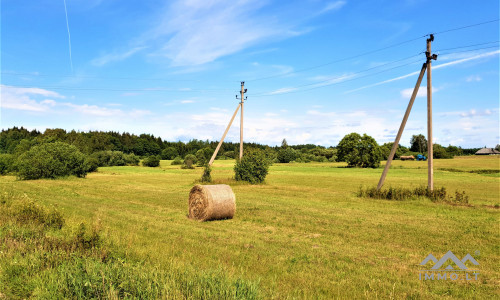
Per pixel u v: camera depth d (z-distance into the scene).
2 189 25.20
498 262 8.29
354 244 10.04
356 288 6.50
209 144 153.88
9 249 7.27
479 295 6.26
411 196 21.50
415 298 6.02
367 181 42.03
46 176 40.06
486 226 12.80
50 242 7.88
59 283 5.54
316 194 25.02
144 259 7.45
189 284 5.59
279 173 61.22
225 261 7.96
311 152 129.75
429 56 22.53
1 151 110.75
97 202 19.11
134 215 14.52
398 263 8.18
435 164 83.62
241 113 37.47
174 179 44.81
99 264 6.33
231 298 5.13
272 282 6.54
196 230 11.68
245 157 34.34
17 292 5.46
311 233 11.54
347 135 84.81
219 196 14.27
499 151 156.00
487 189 31.77
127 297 5.16
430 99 22.45
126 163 96.69
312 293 6.12
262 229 12.21
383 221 13.82
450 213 16.27
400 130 23.41
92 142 123.50
